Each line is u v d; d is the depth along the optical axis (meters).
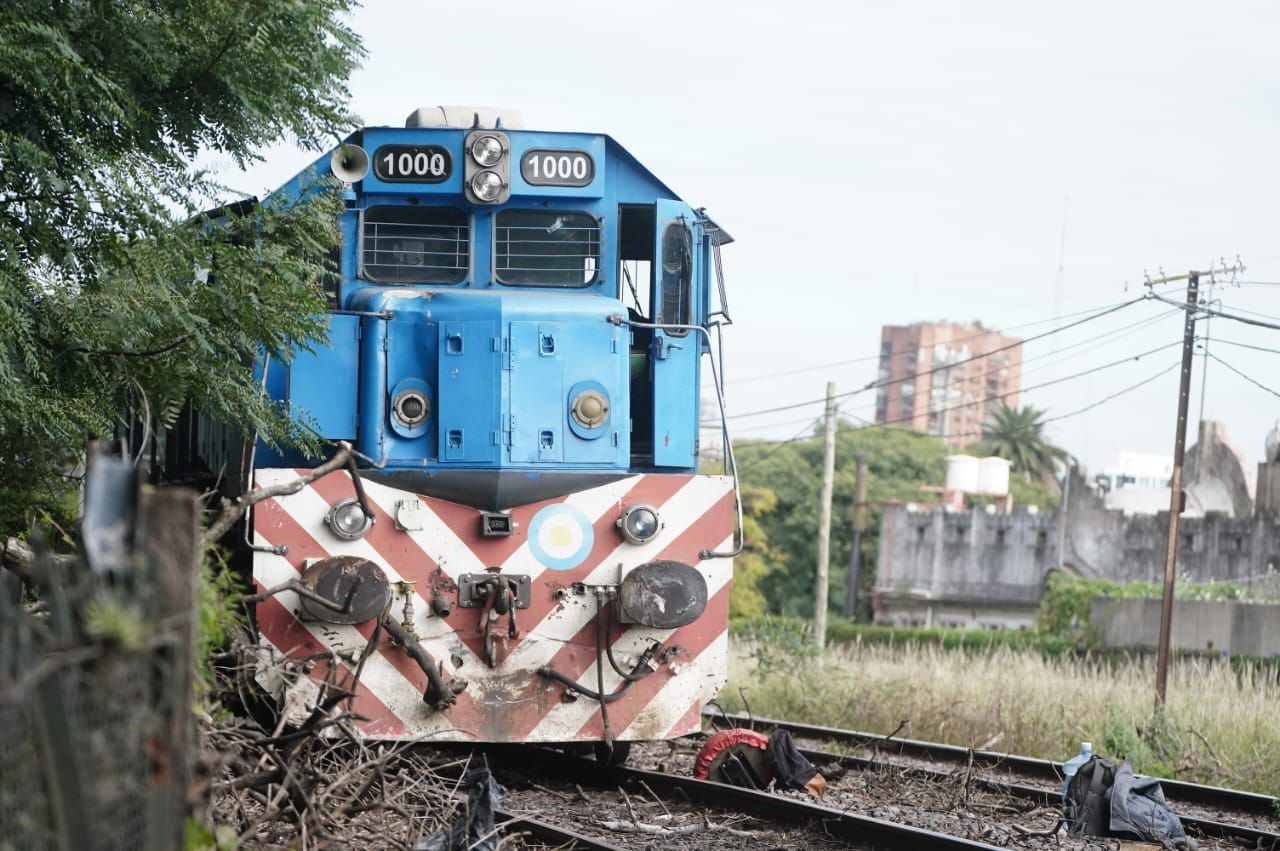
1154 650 57.19
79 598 5.93
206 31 13.61
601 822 13.13
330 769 12.26
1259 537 76.19
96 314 13.80
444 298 14.70
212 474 17.00
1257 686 26.62
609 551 14.57
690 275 15.53
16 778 5.79
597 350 14.66
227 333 14.23
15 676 5.73
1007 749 21.42
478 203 15.35
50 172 12.95
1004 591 86.62
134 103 13.10
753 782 15.09
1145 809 13.73
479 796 10.83
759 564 87.94
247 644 11.52
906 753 20.27
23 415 13.27
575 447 14.49
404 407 14.41
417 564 14.12
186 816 6.53
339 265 15.38
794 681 28.59
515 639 14.26
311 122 14.41
